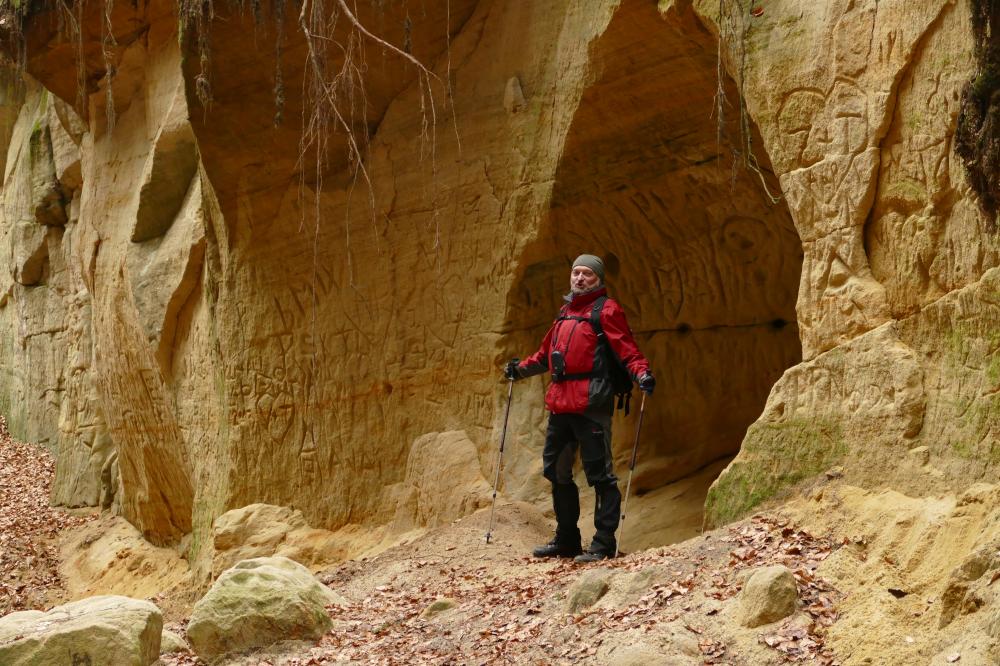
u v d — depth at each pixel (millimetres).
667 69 7418
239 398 10906
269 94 9570
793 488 5672
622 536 7809
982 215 5062
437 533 7980
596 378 6523
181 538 14266
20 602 14422
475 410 8906
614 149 8125
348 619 6227
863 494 5309
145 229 13258
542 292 8812
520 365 7094
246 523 10398
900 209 5555
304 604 5949
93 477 17391
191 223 12578
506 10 8828
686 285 8672
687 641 4488
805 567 4875
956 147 5133
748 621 4504
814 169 5906
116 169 14328
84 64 12445
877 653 4078
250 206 10453
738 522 5695
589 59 7766
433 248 9258
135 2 12914
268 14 8938
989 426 4840
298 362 10367
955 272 5227
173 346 13055
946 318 5207
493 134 8805
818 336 5816
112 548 15094
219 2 9117
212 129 9883
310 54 8078
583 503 8367
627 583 5316
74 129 15672
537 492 8297
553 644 4965
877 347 5477
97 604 5625
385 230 9625
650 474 8484
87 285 15133
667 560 5492
